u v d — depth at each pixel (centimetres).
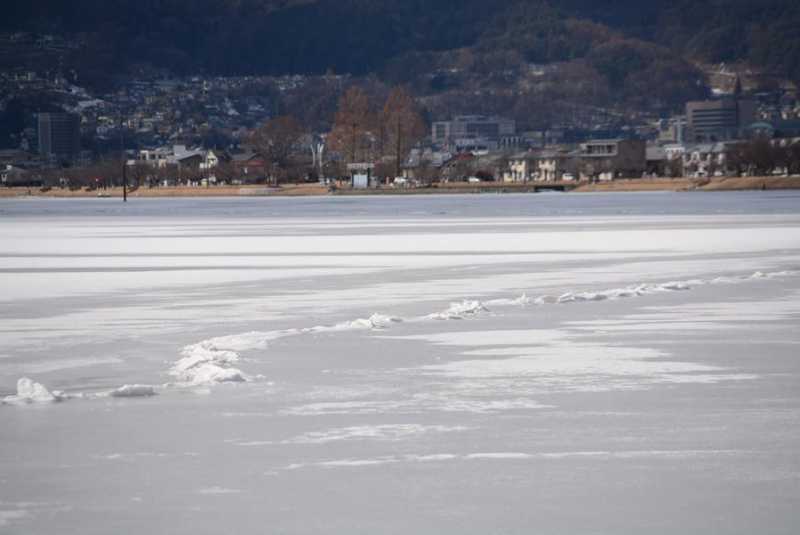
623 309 6094
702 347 4750
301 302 6731
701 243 12244
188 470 2864
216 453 3020
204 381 4028
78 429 3291
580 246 12025
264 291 7450
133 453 3023
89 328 5594
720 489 2688
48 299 7050
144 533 2416
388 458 2964
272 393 3809
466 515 2512
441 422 3366
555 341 4956
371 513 2531
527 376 4106
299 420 3397
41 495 2675
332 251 11712
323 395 3772
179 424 3350
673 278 8056
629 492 2667
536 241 13100
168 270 9356
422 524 2461
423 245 12575
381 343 4928
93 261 10544
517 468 2869
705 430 3250
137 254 11575
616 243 12475
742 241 12538
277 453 3019
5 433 3244
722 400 3659
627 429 3266
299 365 4366
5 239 15150
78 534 2411
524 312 6012
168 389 3900
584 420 3381
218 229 17975
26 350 4859
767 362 4366
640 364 4341
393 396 3750
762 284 7388
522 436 3191
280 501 2616
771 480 2750
